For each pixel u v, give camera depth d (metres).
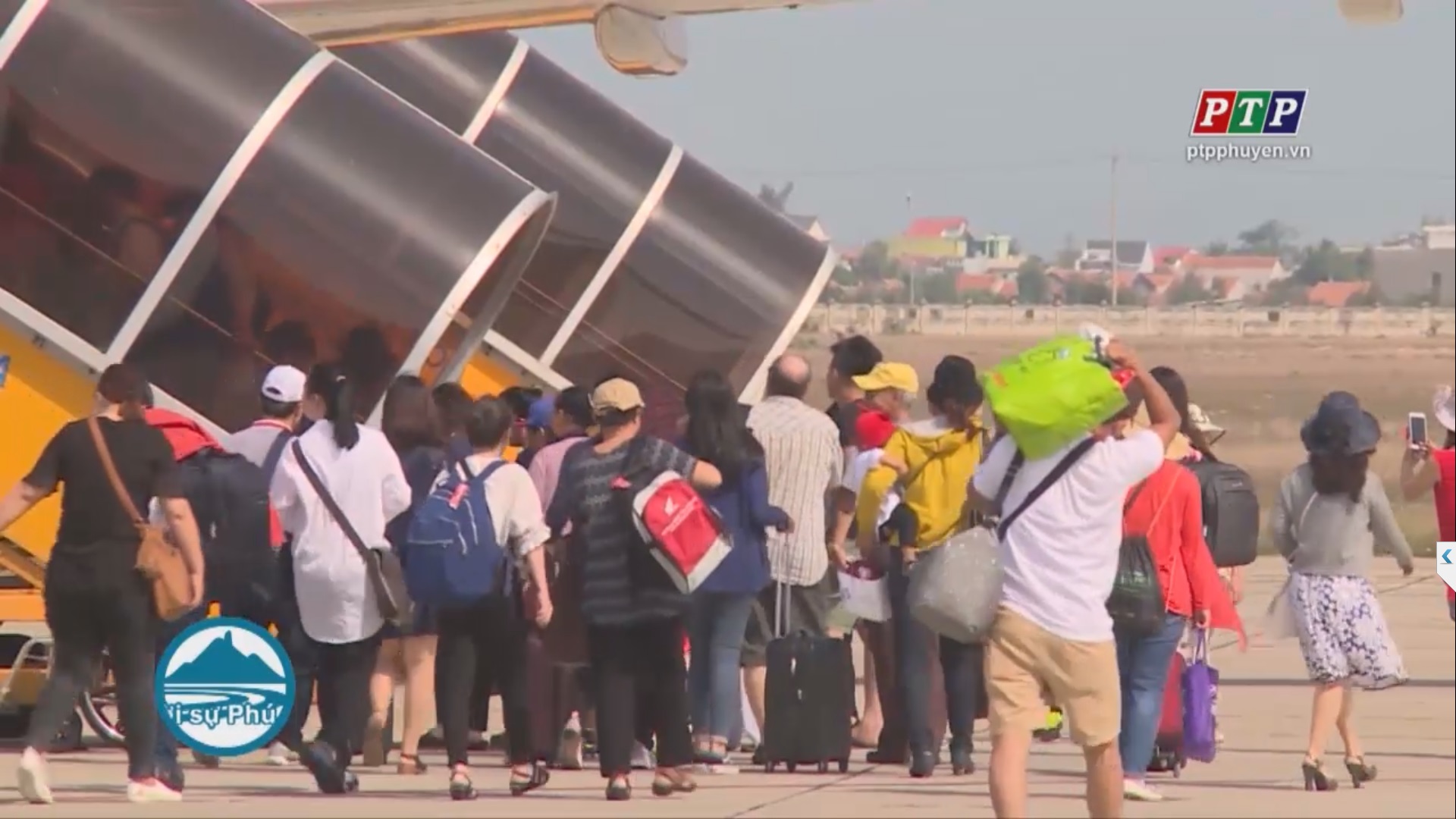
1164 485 37.88
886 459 40.00
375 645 38.47
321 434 38.00
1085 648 29.80
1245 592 89.00
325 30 56.44
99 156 48.09
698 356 67.31
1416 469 41.09
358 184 49.50
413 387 41.97
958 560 29.86
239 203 48.59
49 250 47.91
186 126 48.56
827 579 46.31
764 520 40.78
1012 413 29.69
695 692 41.72
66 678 35.97
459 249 49.56
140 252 48.06
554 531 37.53
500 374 64.38
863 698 56.69
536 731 40.06
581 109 68.88
